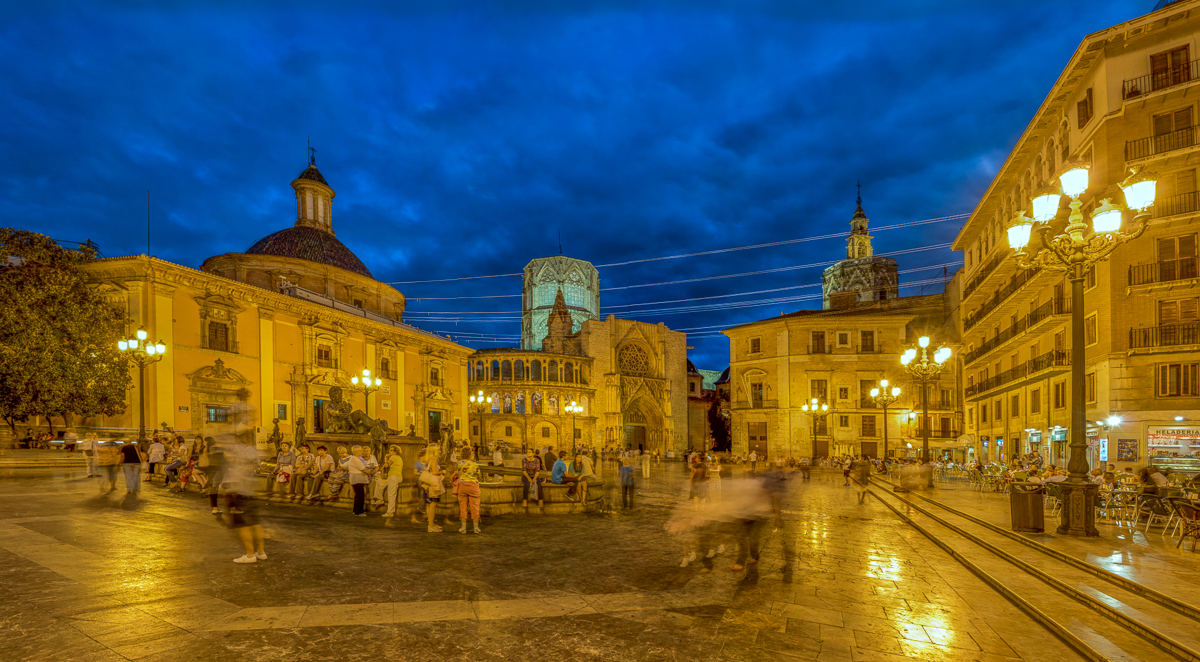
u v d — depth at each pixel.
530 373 69.12
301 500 14.72
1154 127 22.78
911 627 6.41
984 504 17.23
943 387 48.97
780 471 8.80
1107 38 23.47
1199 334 21.70
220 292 32.44
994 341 36.41
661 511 16.28
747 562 8.69
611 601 6.99
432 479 11.50
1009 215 34.44
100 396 25.73
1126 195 10.22
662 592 7.46
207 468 8.24
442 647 5.37
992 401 38.94
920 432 41.28
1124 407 22.94
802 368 51.06
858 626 6.39
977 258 41.56
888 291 72.12
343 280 48.97
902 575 8.97
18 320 23.47
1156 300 22.77
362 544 9.80
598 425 73.75
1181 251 22.38
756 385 53.91
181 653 4.98
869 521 15.26
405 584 7.40
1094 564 8.21
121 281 28.38
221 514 11.52
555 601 6.91
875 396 33.81
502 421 67.19
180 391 29.62
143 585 6.77
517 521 13.71
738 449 54.03
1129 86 23.28
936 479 31.16
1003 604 7.42
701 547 9.27
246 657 4.95
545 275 124.00
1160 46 22.83
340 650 5.20
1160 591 6.77
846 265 74.88
